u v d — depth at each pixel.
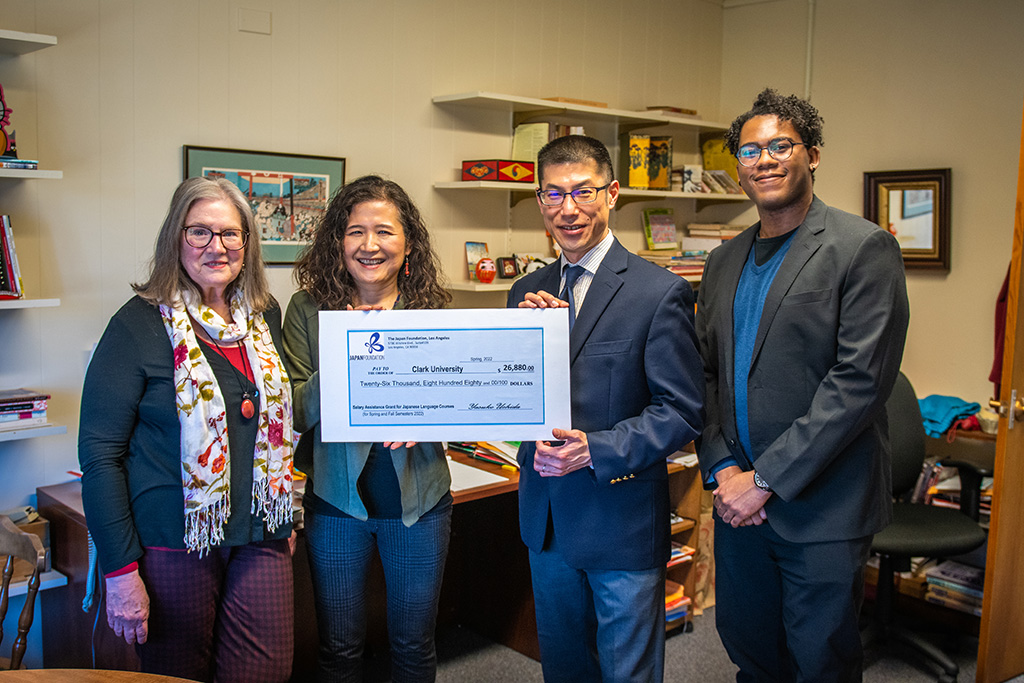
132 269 2.74
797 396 2.03
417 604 2.05
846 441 1.93
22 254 2.53
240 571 1.89
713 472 2.16
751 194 2.08
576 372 1.88
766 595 2.20
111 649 2.31
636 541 1.90
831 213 2.05
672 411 1.81
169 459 1.79
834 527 2.00
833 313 1.97
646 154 4.01
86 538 2.34
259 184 2.99
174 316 1.79
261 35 2.96
